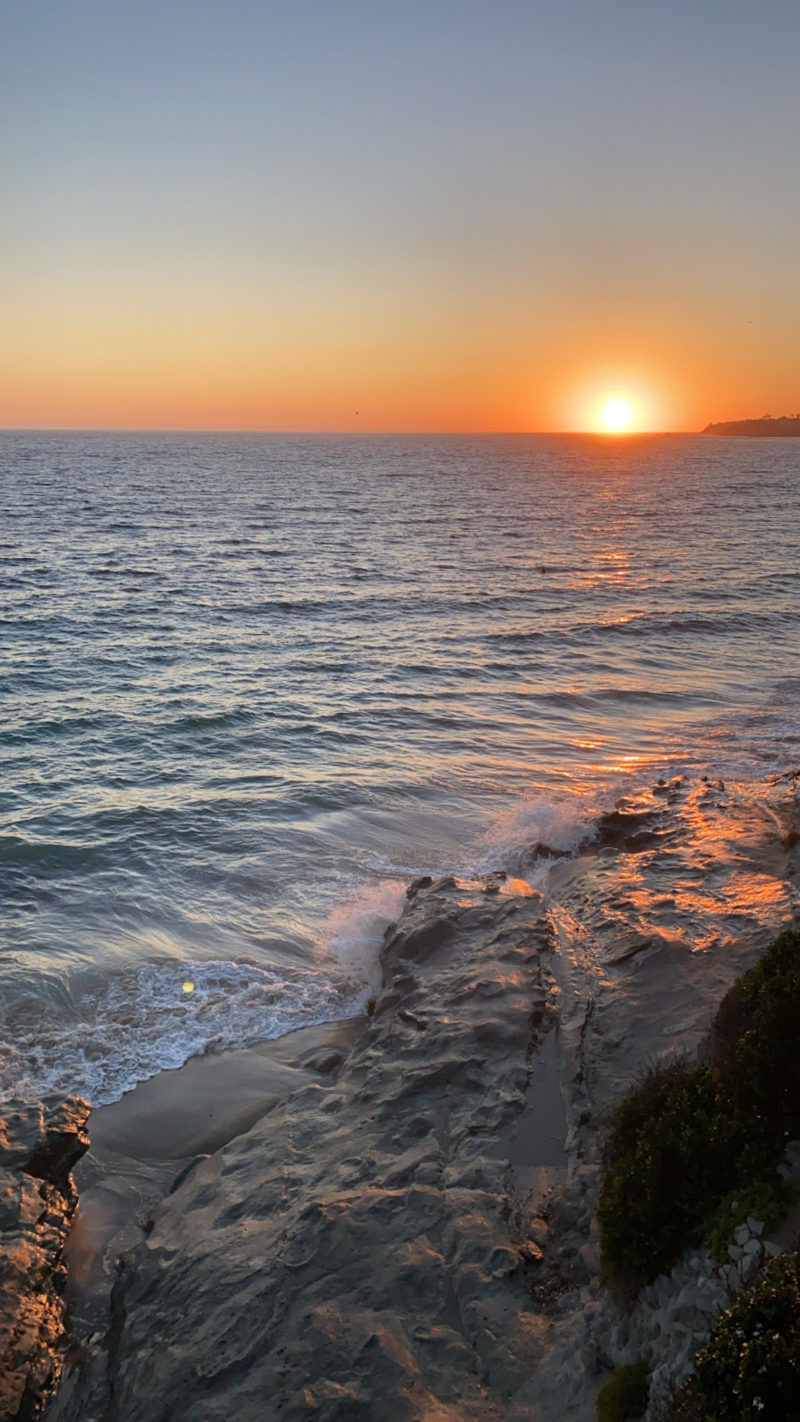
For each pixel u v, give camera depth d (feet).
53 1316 30.86
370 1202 33.01
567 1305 27.63
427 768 86.94
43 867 66.18
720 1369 19.61
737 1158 26.18
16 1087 43.34
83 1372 29.53
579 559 226.99
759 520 325.62
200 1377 27.35
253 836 71.77
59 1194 35.68
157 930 58.29
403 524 304.91
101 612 153.99
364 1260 30.50
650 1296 25.17
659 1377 22.18
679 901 53.11
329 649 133.90
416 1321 28.09
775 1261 21.90
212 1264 31.65
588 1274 28.43
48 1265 32.22
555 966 48.47
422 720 101.96
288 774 85.20
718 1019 35.55
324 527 291.38
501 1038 42.14
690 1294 23.71
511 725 100.37
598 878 58.90
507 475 627.87
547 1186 33.09
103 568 198.90
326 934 57.82
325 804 77.97
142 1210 36.91
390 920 58.23
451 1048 42.01
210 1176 37.01
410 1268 29.86
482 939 51.65
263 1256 31.32
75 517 299.17
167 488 453.17
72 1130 37.86
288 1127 39.06
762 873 55.62
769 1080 27.30
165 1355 28.53
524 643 138.21
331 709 105.50
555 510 362.53
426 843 70.54
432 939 52.29
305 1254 30.99
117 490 429.38
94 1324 31.42
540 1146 35.50
